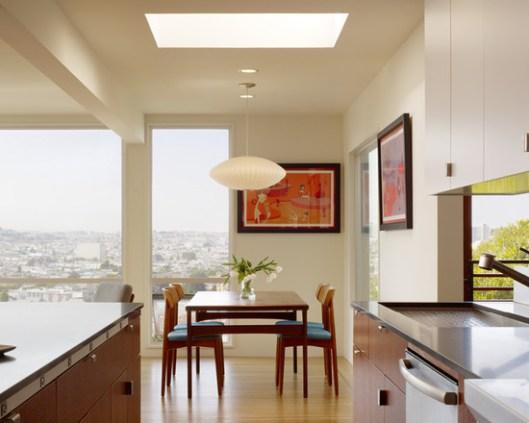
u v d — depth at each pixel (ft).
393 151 14.69
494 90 7.16
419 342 6.84
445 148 9.12
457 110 8.55
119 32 13.20
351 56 15.01
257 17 14.28
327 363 18.25
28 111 21.75
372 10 11.93
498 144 7.04
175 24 14.29
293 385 17.80
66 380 7.11
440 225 11.82
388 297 15.70
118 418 10.00
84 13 12.02
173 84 17.90
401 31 13.17
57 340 7.78
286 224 22.50
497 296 12.89
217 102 20.42
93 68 14.43
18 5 9.29
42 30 10.54
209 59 15.31
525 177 7.32
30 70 16.22
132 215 22.36
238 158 18.08
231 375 19.16
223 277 22.70
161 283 22.66
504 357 5.93
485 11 7.46
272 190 22.54
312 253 22.58
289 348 22.31
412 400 7.37
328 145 22.71
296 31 14.35
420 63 12.61
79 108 21.33
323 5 11.68
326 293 17.38
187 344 16.40
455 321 9.28
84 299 22.61
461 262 11.82
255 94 19.24
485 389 4.49
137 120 20.81
